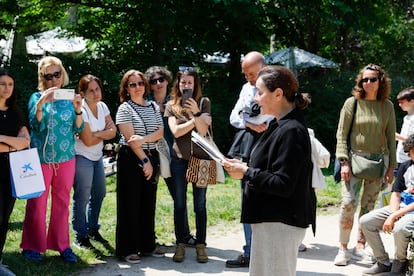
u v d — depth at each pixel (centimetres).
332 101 1336
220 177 498
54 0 1351
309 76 1476
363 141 490
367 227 461
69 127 463
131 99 498
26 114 1095
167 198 762
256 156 297
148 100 529
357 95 495
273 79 294
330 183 888
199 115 474
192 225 625
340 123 503
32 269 455
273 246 294
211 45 1284
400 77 1587
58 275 447
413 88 626
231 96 1290
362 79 489
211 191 817
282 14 1262
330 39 1742
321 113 1324
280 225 292
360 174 482
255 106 388
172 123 487
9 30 1384
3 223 425
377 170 483
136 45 1362
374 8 1447
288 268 297
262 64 471
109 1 1352
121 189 493
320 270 486
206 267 489
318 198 780
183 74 484
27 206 471
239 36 1304
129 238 495
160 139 500
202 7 1255
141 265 491
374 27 1477
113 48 1367
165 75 534
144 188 502
